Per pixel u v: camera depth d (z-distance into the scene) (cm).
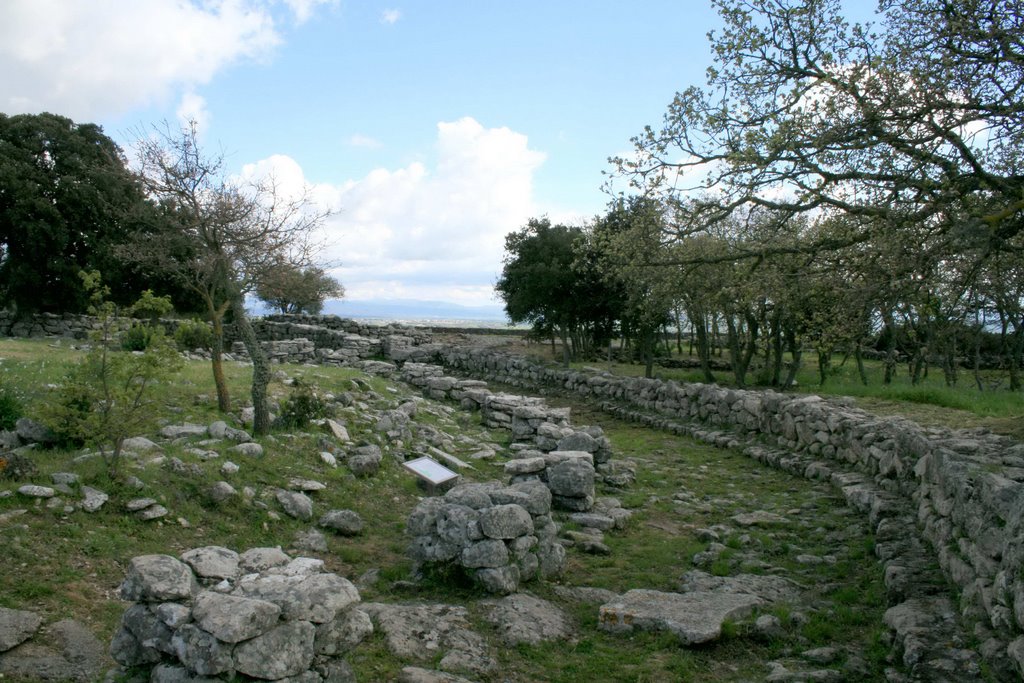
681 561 881
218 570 543
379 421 1362
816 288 1094
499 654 606
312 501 955
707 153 1073
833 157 952
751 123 1014
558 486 1059
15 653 528
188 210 1141
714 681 579
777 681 564
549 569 797
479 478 1216
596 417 2033
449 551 742
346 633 505
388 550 858
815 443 1402
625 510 1062
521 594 724
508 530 738
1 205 2741
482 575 722
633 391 2105
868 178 949
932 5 980
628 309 2286
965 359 3209
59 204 2806
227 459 980
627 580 816
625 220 1264
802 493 1195
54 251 2775
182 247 1205
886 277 944
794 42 1003
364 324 3378
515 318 3130
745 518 1038
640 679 577
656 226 1170
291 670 462
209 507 853
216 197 1134
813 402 1523
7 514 698
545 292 2691
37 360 1487
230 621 448
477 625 650
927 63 916
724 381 2564
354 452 1167
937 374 2894
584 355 3306
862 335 1116
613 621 672
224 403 1246
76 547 686
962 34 908
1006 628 538
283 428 1204
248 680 455
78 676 516
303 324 3300
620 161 1130
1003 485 613
